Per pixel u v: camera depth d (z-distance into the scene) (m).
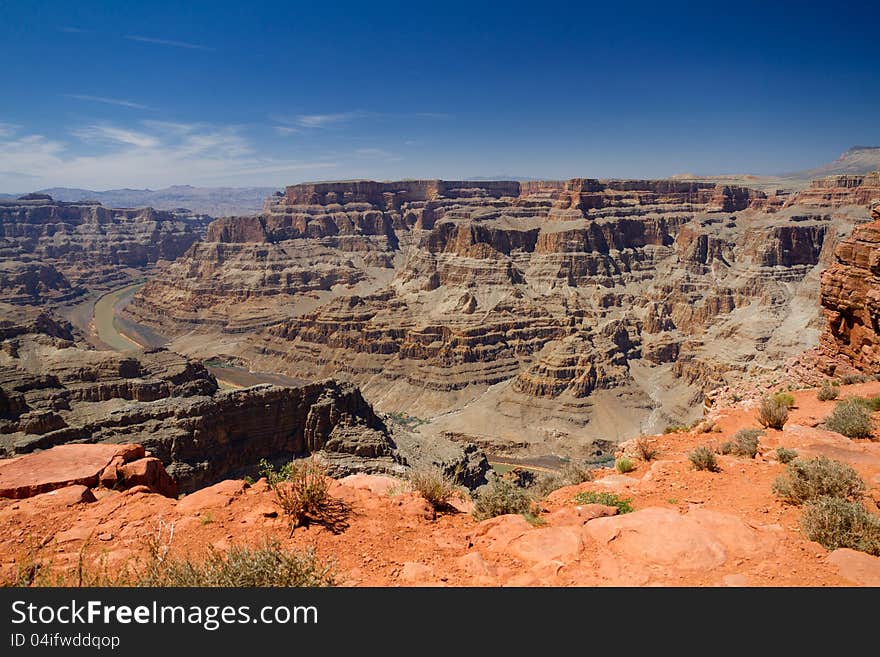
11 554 10.49
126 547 10.64
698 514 11.12
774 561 9.45
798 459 14.56
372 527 11.45
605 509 12.55
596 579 9.03
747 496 13.41
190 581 8.59
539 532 10.71
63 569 9.76
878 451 15.73
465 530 11.75
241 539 10.78
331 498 12.88
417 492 13.66
